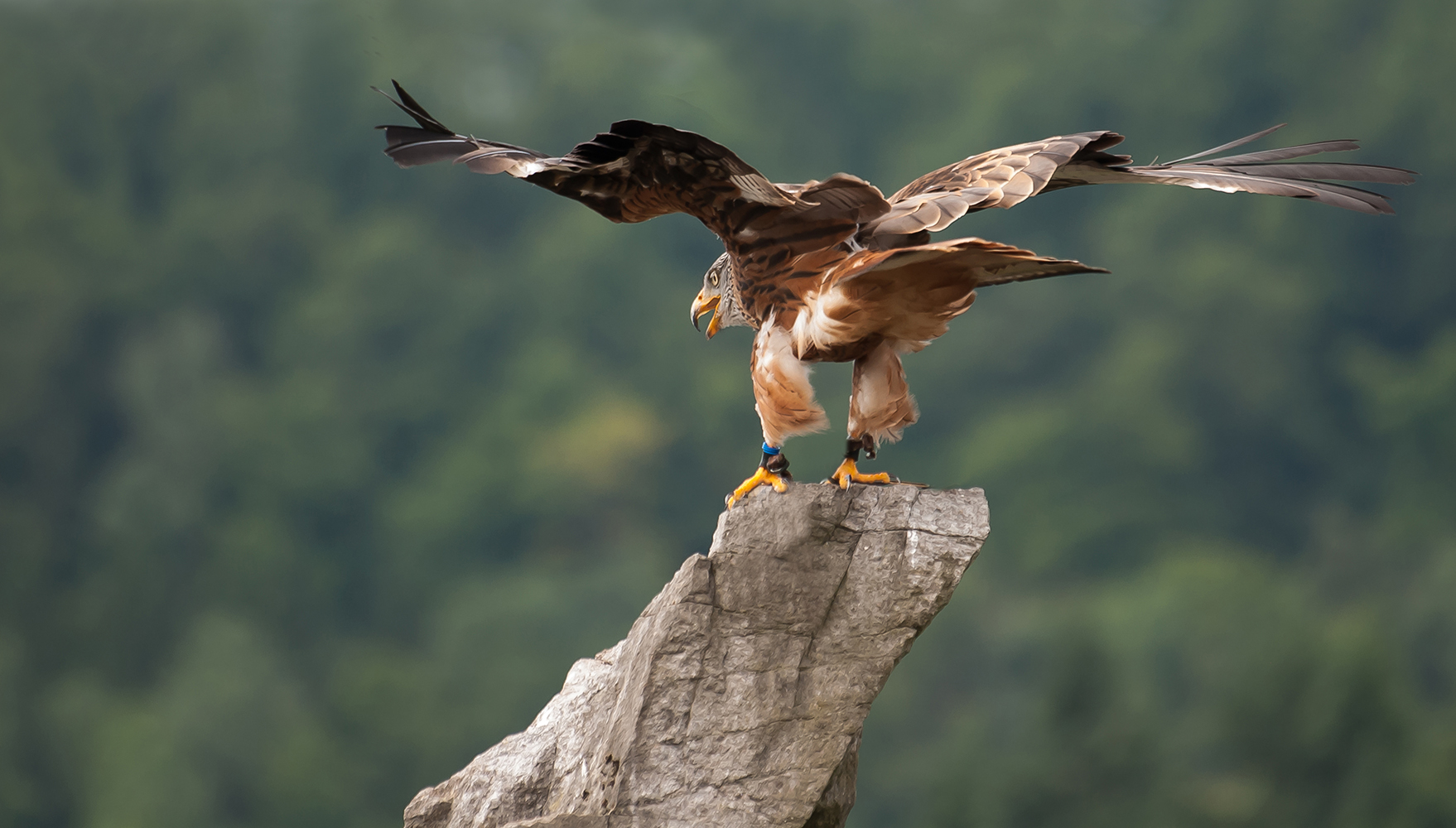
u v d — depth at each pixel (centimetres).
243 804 4078
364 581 5491
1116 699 2939
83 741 4331
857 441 643
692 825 597
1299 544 5706
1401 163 6531
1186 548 5250
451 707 4403
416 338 6209
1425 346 6406
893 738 4225
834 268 596
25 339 5634
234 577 5153
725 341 6278
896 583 613
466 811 693
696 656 614
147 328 6041
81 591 5150
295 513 5569
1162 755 2928
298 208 6506
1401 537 5366
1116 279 6475
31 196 6028
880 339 621
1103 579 5281
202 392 5775
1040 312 6481
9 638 4656
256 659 4469
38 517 5319
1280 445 5994
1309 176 688
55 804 4228
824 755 604
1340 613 4747
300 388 5959
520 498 5491
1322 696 3070
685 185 619
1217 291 6091
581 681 718
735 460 5756
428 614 5259
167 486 5394
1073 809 2761
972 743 3528
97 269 6078
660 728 607
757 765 604
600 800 622
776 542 621
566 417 5766
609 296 6284
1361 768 2947
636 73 6438
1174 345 6034
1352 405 6091
